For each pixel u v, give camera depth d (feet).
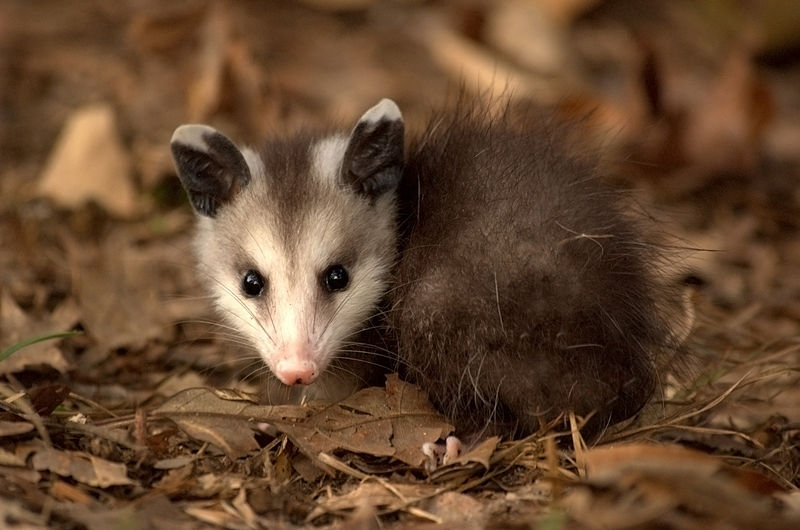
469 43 41.16
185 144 22.68
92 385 23.67
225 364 25.21
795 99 41.39
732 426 21.63
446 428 19.77
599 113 32.55
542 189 20.15
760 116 34.94
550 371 19.45
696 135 34.96
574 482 16.21
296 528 16.49
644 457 16.43
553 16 43.86
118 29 43.68
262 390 22.98
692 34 44.88
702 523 15.23
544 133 22.15
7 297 26.08
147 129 37.45
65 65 41.01
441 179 21.48
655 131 34.65
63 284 28.63
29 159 35.99
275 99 35.70
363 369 22.08
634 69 34.50
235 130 36.09
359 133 21.93
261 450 18.90
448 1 46.03
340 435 19.34
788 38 42.32
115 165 33.83
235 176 22.89
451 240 20.29
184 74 38.27
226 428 19.25
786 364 23.17
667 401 21.16
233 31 36.27
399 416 19.94
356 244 21.89
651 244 21.13
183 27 36.83
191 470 17.99
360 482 18.42
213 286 23.06
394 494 17.58
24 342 20.11
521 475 18.67
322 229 21.83
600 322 19.27
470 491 18.24
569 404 19.62
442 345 19.93
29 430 17.56
